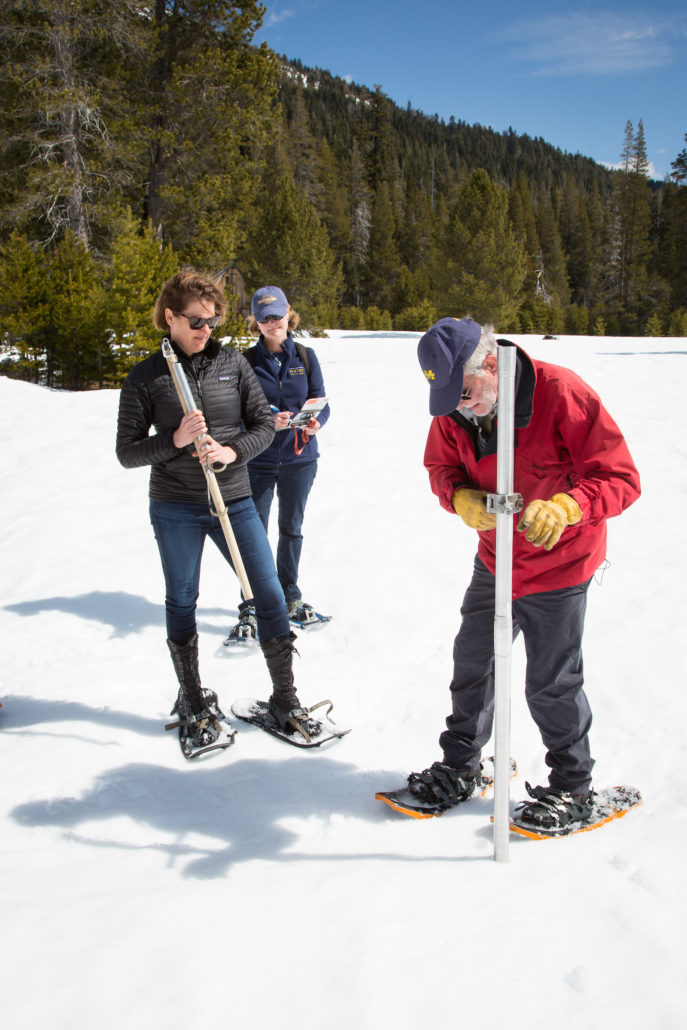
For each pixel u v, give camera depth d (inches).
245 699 127.7
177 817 96.6
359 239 3122.5
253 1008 58.2
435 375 81.7
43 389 485.4
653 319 1856.5
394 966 62.9
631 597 166.6
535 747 111.2
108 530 232.8
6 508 258.7
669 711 116.7
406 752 112.6
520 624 91.4
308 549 211.8
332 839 91.2
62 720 123.2
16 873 83.5
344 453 327.6
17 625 163.2
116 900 74.8
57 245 703.7
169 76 883.4
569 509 75.8
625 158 2770.7
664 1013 56.8
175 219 880.3
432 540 213.6
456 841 88.4
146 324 565.3
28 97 734.5
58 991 59.6
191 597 117.0
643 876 76.0
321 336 1197.7
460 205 1277.1
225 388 115.2
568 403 82.0
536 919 69.4
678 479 267.9
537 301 2081.7
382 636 154.6
